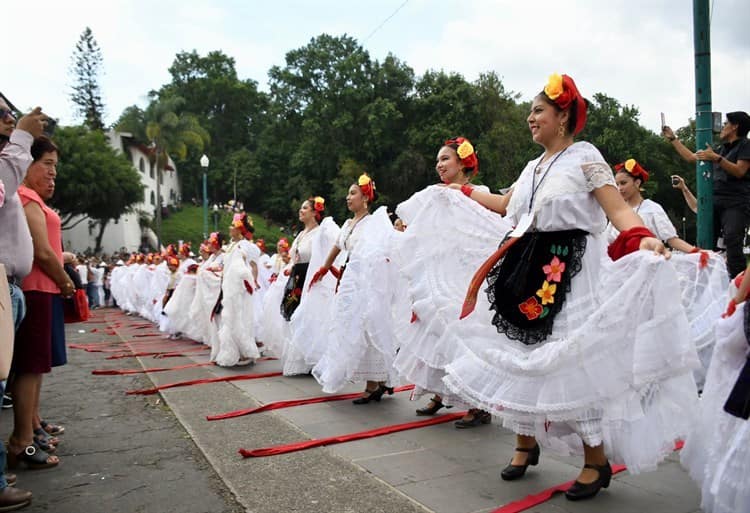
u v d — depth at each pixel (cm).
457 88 3766
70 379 637
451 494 295
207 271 888
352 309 489
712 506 244
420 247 384
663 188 3309
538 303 287
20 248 310
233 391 555
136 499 300
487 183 3612
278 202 5075
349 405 497
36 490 315
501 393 287
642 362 254
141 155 4428
